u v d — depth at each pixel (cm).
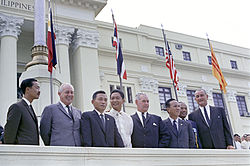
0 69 1464
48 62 798
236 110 2414
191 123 617
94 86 1650
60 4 1711
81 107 1582
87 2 1767
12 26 1531
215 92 2408
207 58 2511
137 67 2081
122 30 2134
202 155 447
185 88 2266
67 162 343
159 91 2162
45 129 449
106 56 1973
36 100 811
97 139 452
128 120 529
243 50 2728
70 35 1692
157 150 407
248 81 2605
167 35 2372
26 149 325
